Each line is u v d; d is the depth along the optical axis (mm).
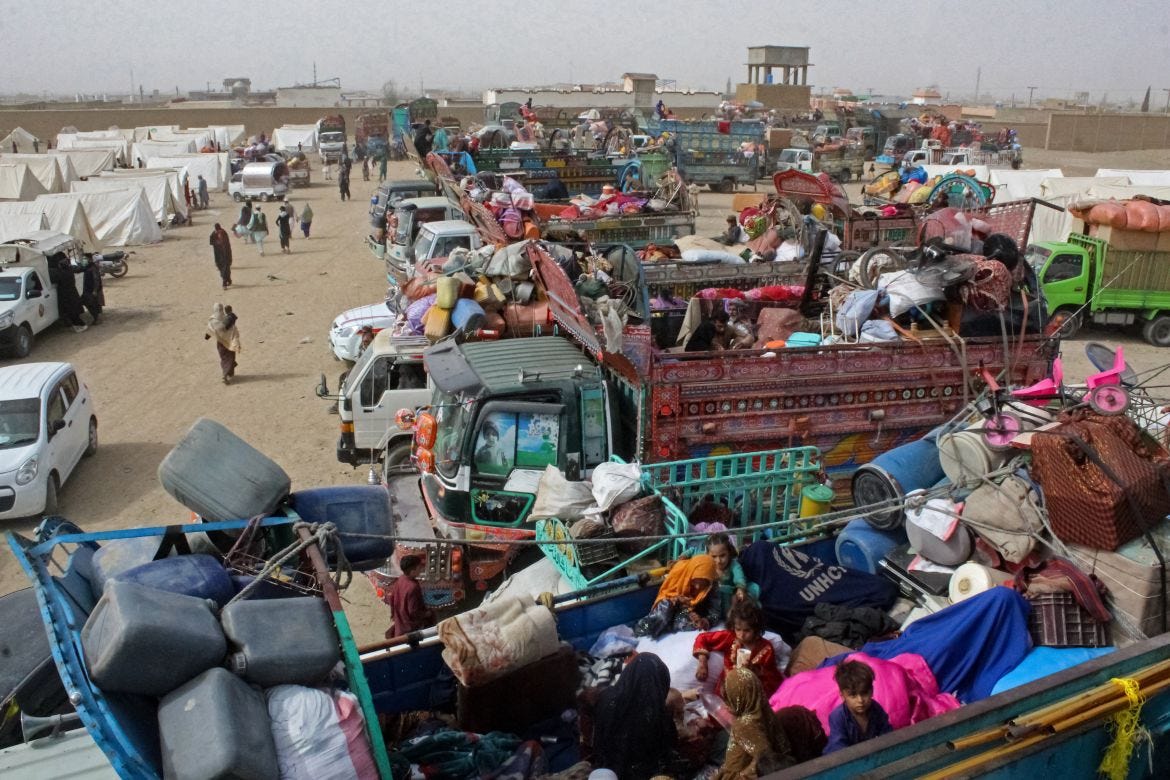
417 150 29656
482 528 8383
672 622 6418
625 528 7477
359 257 28469
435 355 9258
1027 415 6840
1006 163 50281
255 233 29188
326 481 11875
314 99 107812
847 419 9391
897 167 46656
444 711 6215
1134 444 6141
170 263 27766
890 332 9773
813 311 11734
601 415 8625
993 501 6332
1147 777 4855
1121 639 5578
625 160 26422
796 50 89375
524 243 11820
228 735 3574
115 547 5109
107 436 13773
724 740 5473
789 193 17891
